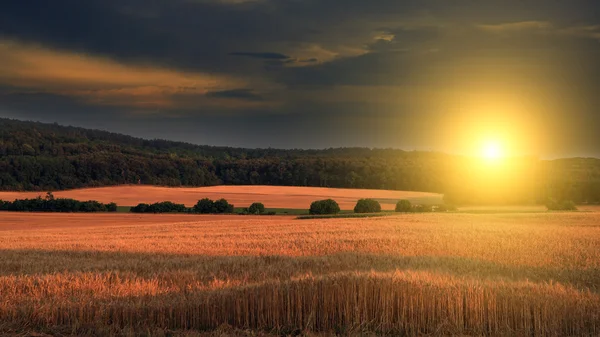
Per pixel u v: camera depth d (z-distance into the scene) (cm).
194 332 1243
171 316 1320
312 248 2894
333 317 1329
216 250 2839
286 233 3850
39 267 2172
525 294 1327
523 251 2681
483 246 2873
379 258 2352
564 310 1274
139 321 1302
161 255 2656
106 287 1650
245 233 3966
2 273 2011
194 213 8306
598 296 1384
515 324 1286
